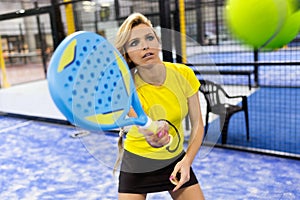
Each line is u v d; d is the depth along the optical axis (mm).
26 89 10547
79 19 6605
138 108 1086
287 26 1289
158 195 2957
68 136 5129
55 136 5184
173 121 1317
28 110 7238
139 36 1043
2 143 4984
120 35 1039
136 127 1246
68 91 671
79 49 694
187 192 1604
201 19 8055
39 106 7637
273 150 3773
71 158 4105
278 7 1227
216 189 2988
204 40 8758
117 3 6762
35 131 5590
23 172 3727
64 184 3336
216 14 8414
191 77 1311
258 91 7398
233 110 4066
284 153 3627
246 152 3848
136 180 1564
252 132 4570
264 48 1358
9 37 19266
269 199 2746
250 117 5402
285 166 3389
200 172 3367
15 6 15508
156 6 7465
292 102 6254
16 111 7172
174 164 1562
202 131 1384
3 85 11305
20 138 5215
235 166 3467
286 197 2760
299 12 1262
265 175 3205
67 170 3709
